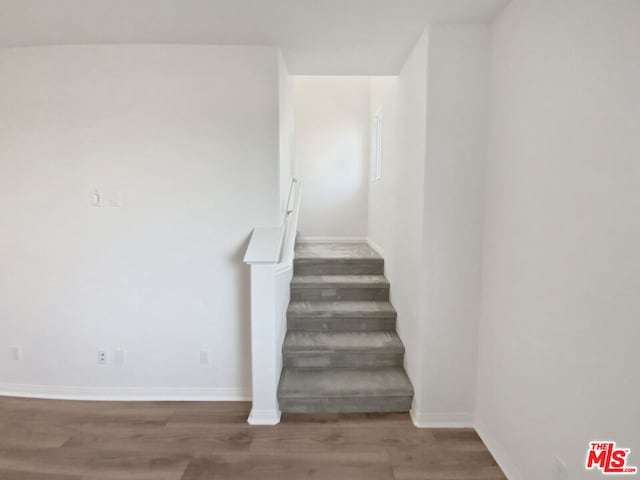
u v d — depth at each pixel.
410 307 2.59
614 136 1.24
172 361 2.68
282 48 2.55
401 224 2.88
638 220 1.15
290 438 2.25
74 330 2.66
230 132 2.55
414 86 2.50
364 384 2.55
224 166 2.57
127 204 2.58
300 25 2.20
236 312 2.65
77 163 2.55
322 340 2.86
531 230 1.74
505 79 1.99
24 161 2.56
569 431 1.46
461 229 2.28
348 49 2.56
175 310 2.65
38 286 2.64
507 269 1.96
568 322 1.47
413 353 2.51
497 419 2.07
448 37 2.18
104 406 2.60
